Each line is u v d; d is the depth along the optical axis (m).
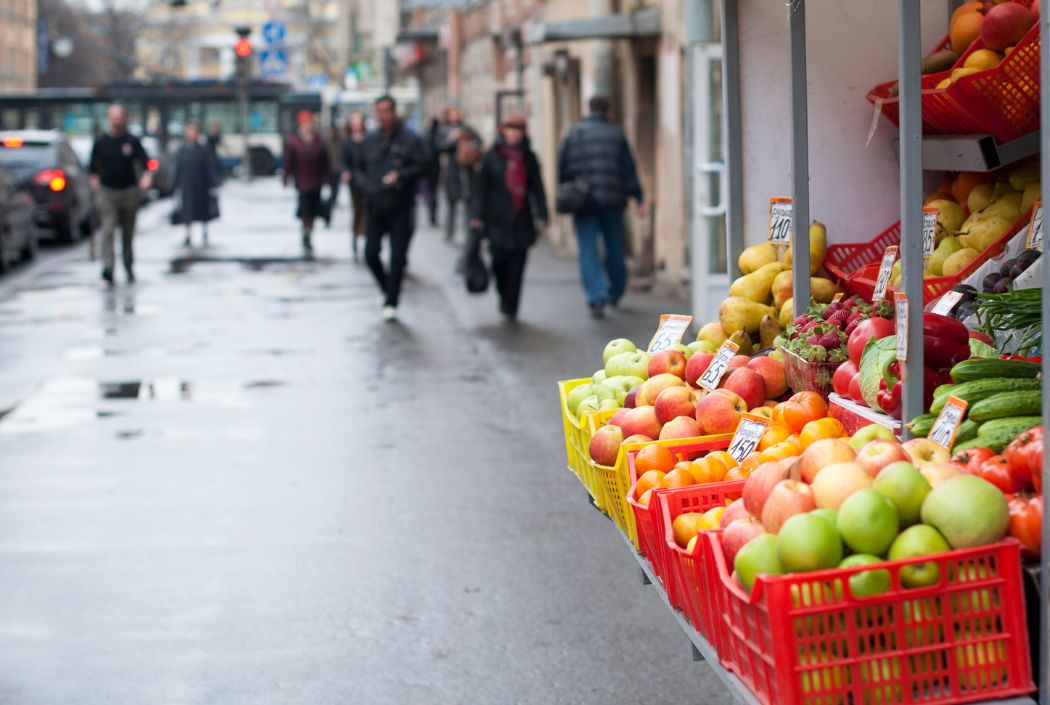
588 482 5.12
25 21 92.06
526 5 32.81
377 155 16.34
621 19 19.88
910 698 3.00
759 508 3.50
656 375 5.17
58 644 6.11
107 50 98.00
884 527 3.10
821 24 5.98
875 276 5.54
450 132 30.53
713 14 15.07
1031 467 3.24
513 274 16.28
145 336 15.34
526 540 7.53
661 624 6.27
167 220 36.72
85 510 8.22
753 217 6.03
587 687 5.61
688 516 3.78
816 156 6.05
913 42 3.81
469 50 46.31
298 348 14.44
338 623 6.33
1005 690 3.03
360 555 7.30
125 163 20.84
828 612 2.98
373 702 5.49
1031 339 4.16
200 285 20.69
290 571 7.05
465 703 5.48
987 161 5.09
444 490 8.60
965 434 3.71
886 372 4.12
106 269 20.88
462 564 7.14
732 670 3.34
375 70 110.12
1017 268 4.68
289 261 24.75
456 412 11.02
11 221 23.45
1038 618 3.12
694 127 14.50
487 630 6.23
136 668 5.83
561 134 28.48
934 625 3.02
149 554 7.35
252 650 6.02
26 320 16.75
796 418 4.42
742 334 5.42
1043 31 2.96
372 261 16.52
